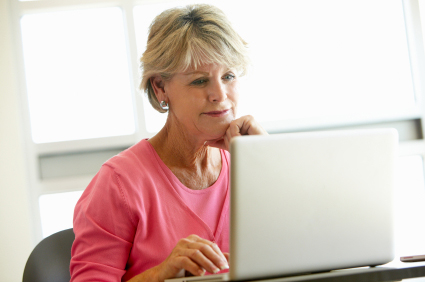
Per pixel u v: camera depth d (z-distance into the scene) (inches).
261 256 32.9
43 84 109.9
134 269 48.2
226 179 55.3
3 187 104.7
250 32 112.6
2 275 104.0
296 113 113.8
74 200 110.0
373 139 35.0
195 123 49.8
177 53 48.1
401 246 112.8
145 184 49.7
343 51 114.1
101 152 110.3
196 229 50.3
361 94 114.6
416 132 114.2
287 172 32.9
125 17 109.3
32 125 109.7
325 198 34.1
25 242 105.0
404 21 114.6
